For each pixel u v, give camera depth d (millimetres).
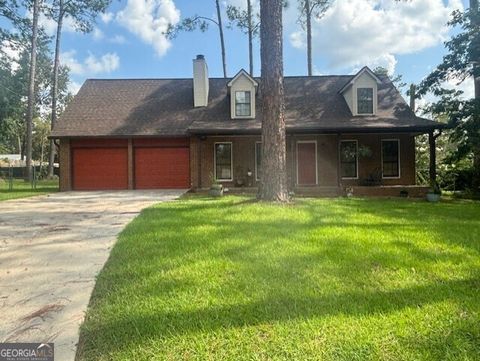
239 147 15227
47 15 22734
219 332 2363
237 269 3639
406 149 14953
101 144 15672
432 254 4152
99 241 5062
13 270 3814
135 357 2113
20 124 31344
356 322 2477
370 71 14883
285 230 5469
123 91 17422
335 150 15125
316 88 16672
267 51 8500
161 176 15781
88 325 2539
